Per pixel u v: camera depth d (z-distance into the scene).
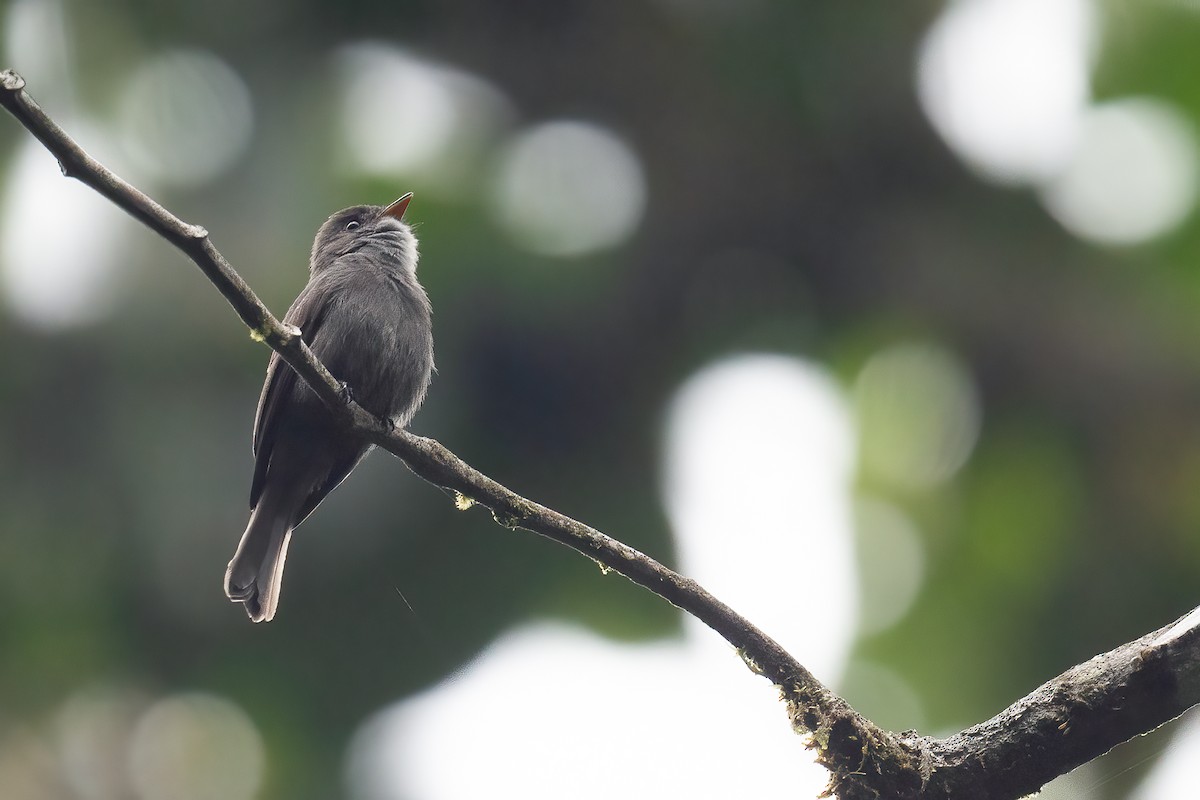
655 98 13.60
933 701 11.85
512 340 12.75
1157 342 12.64
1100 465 12.77
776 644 6.20
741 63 13.45
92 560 12.11
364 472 12.30
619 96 13.55
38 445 11.83
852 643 12.07
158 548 11.95
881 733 6.04
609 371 13.34
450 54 13.02
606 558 6.32
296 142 11.80
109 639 12.55
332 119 11.95
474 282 12.10
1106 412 12.79
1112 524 12.60
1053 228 13.19
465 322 12.45
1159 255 12.37
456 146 12.30
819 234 13.88
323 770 12.75
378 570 12.57
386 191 11.75
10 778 12.27
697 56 13.50
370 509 12.30
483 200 12.07
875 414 13.21
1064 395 12.88
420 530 12.55
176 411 11.80
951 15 13.23
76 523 11.97
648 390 13.45
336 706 12.81
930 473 12.88
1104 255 12.86
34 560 12.04
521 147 13.06
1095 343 12.81
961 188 13.65
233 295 6.14
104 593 12.27
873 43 13.38
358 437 6.57
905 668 11.95
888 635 12.05
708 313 13.84
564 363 13.14
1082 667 5.99
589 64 13.44
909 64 13.44
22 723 12.48
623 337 13.30
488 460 13.17
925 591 12.20
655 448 13.41
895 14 13.31
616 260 13.05
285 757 12.84
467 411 13.00
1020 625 12.14
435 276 11.94
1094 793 10.39
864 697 11.83
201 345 11.73
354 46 12.63
